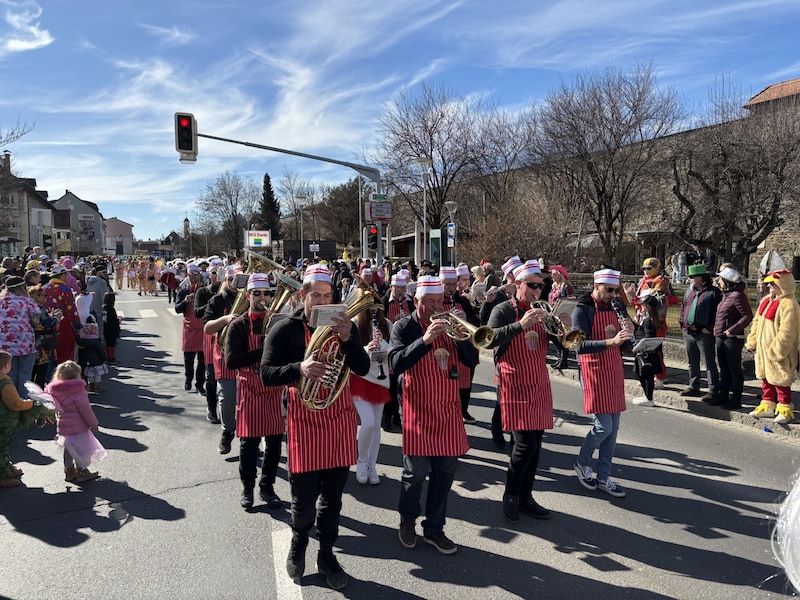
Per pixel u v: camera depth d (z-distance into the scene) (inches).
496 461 218.8
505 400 162.4
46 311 292.2
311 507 130.7
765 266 383.9
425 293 146.0
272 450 174.6
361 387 190.1
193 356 327.0
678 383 331.6
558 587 132.2
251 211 2847.0
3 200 1259.2
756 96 879.1
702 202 815.7
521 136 1091.9
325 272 131.3
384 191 1306.6
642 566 141.6
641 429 258.5
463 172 1208.2
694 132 842.2
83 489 189.0
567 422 270.8
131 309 811.4
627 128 861.2
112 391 329.1
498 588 131.7
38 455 224.1
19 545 151.6
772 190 729.6
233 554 146.9
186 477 199.2
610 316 181.5
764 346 251.9
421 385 143.8
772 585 132.9
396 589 131.3
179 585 132.6
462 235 960.9
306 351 123.6
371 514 172.1
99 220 3949.3
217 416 265.4
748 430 257.1
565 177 930.7
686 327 296.5
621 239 906.1
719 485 193.5
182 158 642.8
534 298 165.9
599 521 166.9
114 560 143.8
